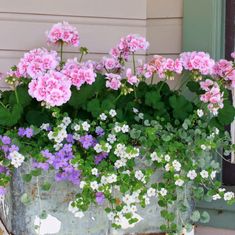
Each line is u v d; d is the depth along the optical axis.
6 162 1.59
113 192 1.63
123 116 1.80
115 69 2.00
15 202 1.65
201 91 1.89
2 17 2.16
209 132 1.76
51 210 1.63
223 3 2.09
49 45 2.05
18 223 1.66
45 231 1.64
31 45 2.18
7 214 1.72
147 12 2.21
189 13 2.11
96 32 2.21
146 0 2.21
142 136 1.65
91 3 2.20
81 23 2.20
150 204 1.68
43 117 1.71
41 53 1.77
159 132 1.68
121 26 2.22
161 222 1.70
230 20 2.11
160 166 1.63
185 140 1.67
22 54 2.18
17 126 1.75
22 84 1.77
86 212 1.65
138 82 1.88
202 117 1.83
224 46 2.10
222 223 1.97
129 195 1.60
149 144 1.62
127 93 1.81
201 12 2.08
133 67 2.12
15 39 2.17
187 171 1.64
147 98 1.80
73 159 1.57
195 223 2.01
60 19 2.19
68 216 1.64
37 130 1.62
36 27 2.18
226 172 2.09
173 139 1.68
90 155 1.63
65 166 1.58
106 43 2.21
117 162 1.59
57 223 1.64
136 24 2.22
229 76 1.88
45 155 1.57
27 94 1.73
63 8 2.19
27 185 1.62
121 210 1.59
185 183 1.67
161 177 1.67
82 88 1.73
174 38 2.16
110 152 1.62
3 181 1.61
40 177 1.62
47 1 2.18
